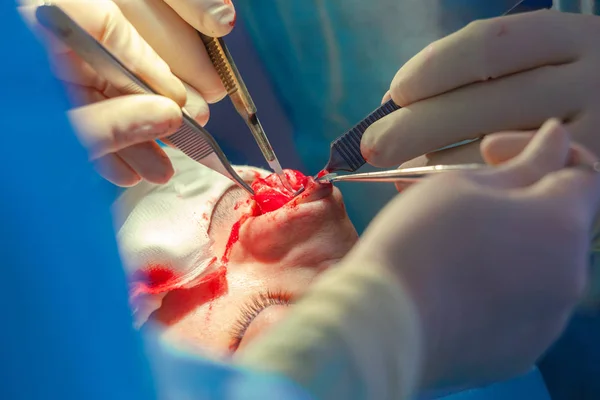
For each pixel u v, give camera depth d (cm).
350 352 58
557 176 73
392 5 168
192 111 121
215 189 130
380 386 60
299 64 182
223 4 113
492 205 68
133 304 109
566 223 70
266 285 112
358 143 114
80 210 44
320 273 113
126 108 93
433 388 75
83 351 41
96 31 104
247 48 182
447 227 67
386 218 70
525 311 72
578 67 97
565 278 71
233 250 118
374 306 61
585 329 149
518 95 98
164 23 117
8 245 40
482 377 78
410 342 62
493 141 84
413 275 66
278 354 55
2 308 39
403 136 105
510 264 69
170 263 113
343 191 184
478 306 70
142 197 127
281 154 190
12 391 39
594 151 96
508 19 98
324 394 54
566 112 98
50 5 80
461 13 168
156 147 111
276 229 112
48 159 44
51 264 41
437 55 100
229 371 53
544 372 160
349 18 172
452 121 102
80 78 101
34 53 47
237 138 190
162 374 48
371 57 177
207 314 112
